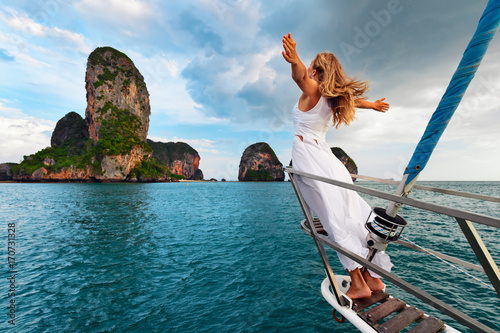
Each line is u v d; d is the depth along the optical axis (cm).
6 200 2980
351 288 204
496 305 458
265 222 1445
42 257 810
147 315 450
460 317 114
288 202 2780
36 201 2877
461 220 109
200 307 476
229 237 1066
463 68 123
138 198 3350
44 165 11006
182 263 731
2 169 12031
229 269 676
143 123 14225
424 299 128
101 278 627
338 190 199
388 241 180
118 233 1170
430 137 139
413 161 148
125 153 11325
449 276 595
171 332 400
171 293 537
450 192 192
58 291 554
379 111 253
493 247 834
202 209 2134
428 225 1225
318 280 599
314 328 407
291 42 166
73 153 12625
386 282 577
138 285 581
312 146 208
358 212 208
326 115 206
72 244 974
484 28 116
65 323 429
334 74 194
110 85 12900
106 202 2786
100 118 12100
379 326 174
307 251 845
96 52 13212
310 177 191
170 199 3209
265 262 732
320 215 202
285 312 455
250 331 400
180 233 1160
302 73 180
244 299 506
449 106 128
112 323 427
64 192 4591
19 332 405
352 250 185
